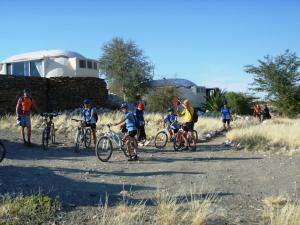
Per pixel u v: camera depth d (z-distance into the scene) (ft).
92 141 55.62
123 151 43.14
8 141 52.16
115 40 163.63
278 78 148.46
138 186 30.09
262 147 52.85
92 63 112.37
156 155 47.16
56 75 105.19
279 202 26.23
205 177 34.27
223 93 148.25
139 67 160.15
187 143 52.65
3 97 84.84
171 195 26.86
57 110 95.45
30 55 109.19
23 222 21.12
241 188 30.55
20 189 27.35
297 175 35.94
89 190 28.32
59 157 43.70
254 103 150.20
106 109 99.55
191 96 155.12
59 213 22.91
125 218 21.77
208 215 22.70
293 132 58.95
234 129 74.84
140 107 51.03
